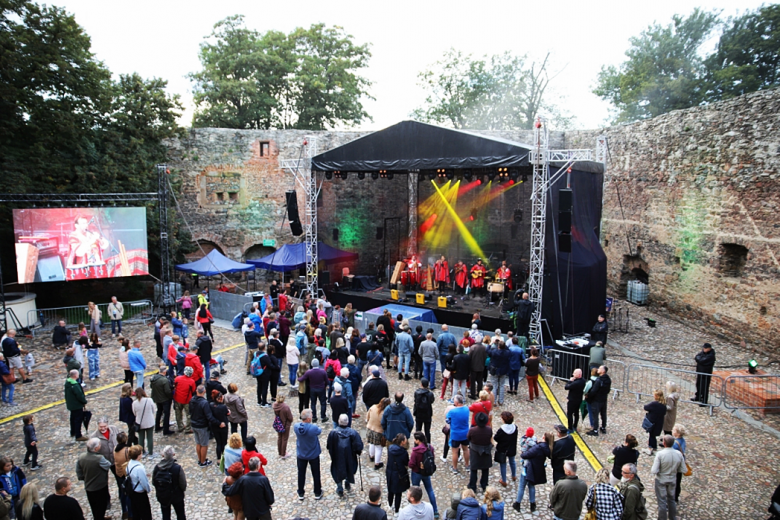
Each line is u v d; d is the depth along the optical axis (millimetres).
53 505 6262
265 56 33688
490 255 25438
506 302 19031
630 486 6277
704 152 16734
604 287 16672
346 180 25688
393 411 8195
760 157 14477
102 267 19250
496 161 15219
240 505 6816
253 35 35469
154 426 10172
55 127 19344
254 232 25906
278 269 21719
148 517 7012
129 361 11898
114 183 20828
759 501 7926
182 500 7008
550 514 7543
